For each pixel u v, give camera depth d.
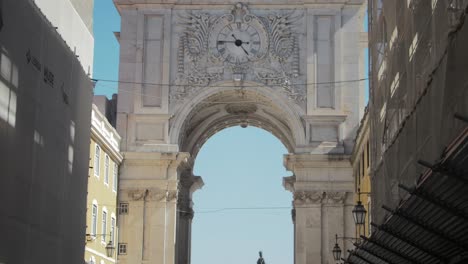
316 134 40.94
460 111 12.48
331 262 39.44
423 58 16.23
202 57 41.56
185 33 41.72
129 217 40.19
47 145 21.16
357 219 22.64
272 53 41.50
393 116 20.98
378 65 24.42
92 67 27.89
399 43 19.75
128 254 39.81
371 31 26.12
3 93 17.50
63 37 24.08
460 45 12.38
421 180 15.01
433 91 14.56
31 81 19.62
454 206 14.27
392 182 20.33
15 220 18.45
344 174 40.28
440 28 14.26
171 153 40.25
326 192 40.00
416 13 17.06
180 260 47.72
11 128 18.08
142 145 40.75
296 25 41.72
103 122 36.38
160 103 41.19
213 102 42.88
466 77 12.10
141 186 40.25
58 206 22.44
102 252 36.66
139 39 41.56
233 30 41.72
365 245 23.77
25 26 19.05
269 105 42.88
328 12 41.69
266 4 41.69
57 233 22.36
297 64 41.41
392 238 19.86
